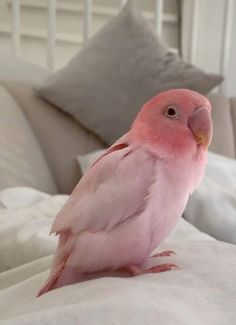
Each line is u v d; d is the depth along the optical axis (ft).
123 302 0.82
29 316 0.80
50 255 1.42
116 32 2.94
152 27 3.09
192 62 3.55
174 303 0.85
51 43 3.17
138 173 1.08
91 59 2.88
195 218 2.01
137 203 1.06
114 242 1.05
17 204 2.06
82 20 3.55
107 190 1.07
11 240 1.57
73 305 0.83
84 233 1.06
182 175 1.09
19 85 2.90
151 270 1.07
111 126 2.81
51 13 3.13
